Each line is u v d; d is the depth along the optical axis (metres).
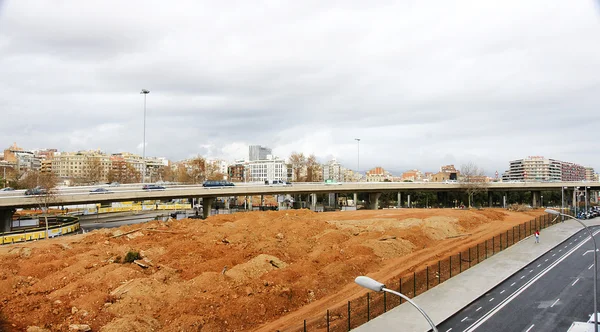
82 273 36.31
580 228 70.50
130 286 32.38
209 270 38.53
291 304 33.19
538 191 145.88
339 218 73.94
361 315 31.06
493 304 34.38
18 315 27.70
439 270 39.66
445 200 138.50
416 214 78.06
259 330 28.77
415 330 28.69
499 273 42.34
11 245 48.59
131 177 195.62
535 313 32.25
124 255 41.78
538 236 56.91
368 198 124.25
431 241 55.72
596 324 26.20
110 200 73.06
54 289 33.00
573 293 36.72
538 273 43.12
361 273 40.97
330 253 45.25
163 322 28.66
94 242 49.69
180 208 128.25
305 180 172.50
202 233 53.25
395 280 38.25
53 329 26.72
